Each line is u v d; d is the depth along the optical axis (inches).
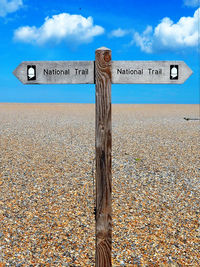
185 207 203.6
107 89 107.9
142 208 201.2
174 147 389.1
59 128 565.6
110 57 107.1
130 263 140.7
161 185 245.6
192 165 305.3
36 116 834.2
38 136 465.7
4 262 140.4
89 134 494.6
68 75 111.3
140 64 111.0
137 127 585.9
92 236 165.0
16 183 246.5
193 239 162.6
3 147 377.1
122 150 366.3
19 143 405.1
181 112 1043.3
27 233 167.3
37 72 111.4
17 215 189.2
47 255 146.9
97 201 110.1
